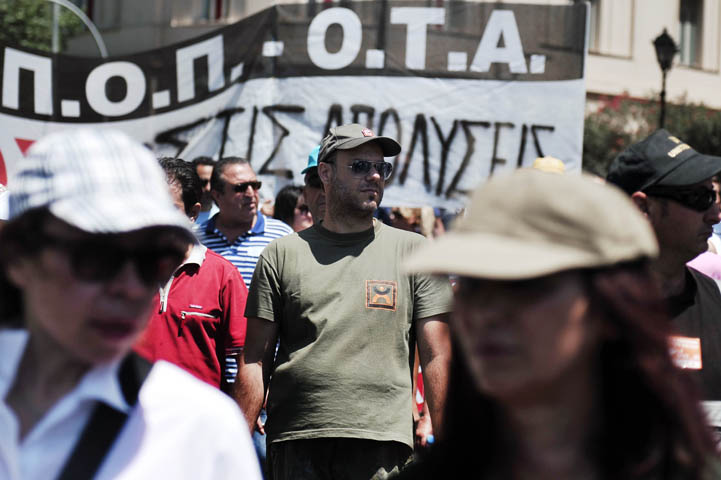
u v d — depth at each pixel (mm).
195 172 4453
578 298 1450
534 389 1493
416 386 5020
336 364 3639
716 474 1515
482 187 1517
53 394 1673
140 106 7070
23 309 1730
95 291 1592
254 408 3783
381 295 3703
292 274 3770
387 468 3611
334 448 3633
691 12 25031
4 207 3322
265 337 3814
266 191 6879
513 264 1400
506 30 6629
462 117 6656
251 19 6887
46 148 1622
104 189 1586
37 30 20922
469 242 1445
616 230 1433
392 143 3879
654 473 1504
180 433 1668
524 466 1603
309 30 6801
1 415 1614
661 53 15398
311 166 5336
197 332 4152
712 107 24375
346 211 3801
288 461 3682
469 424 1683
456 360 1696
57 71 7086
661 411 1507
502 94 6633
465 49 6664
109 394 1634
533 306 1441
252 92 6891
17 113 7039
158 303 4102
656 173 3191
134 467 1624
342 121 6762
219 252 5648
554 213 1434
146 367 1728
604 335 1493
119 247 1594
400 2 6691
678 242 3178
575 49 6586
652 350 1481
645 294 1488
